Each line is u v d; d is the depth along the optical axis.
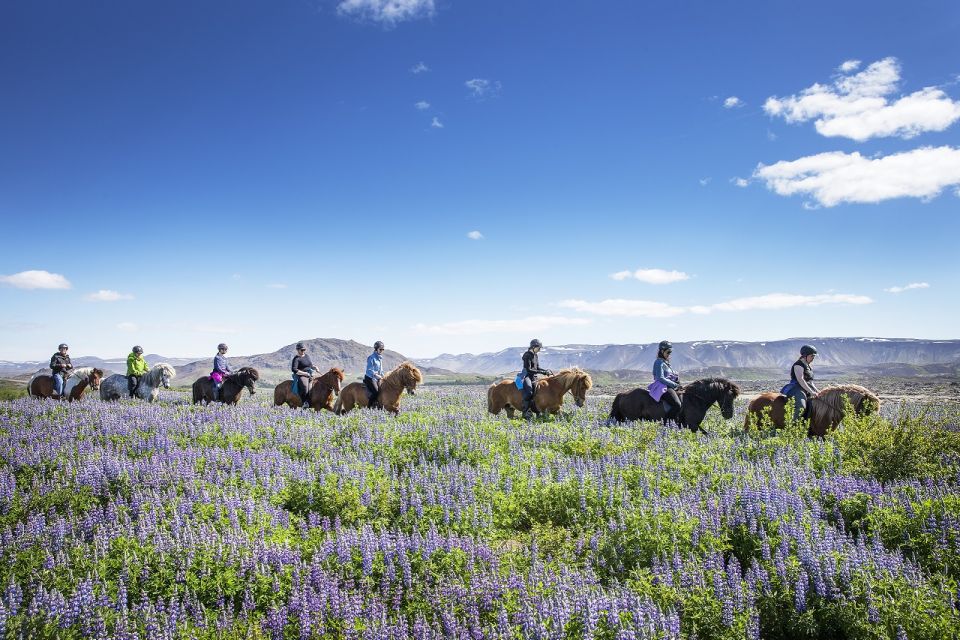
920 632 5.77
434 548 7.49
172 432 15.88
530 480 10.70
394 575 6.94
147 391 25.09
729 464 11.36
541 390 20.03
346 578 7.04
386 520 9.14
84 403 22.91
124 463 11.49
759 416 16.33
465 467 11.52
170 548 7.49
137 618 6.12
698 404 16.86
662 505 8.81
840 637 6.28
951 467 10.42
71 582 6.86
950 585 6.55
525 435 15.09
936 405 23.06
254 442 14.58
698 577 6.66
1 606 5.74
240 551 7.33
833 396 14.90
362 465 11.59
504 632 5.59
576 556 8.08
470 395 35.50
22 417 18.33
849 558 6.76
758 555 7.60
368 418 17.78
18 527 8.24
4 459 12.66
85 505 9.89
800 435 13.71
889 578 6.46
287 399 23.16
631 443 13.61
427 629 5.70
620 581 7.30
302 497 10.16
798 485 9.41
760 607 6.41
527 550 8.02
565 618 5.72
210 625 6.07
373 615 5.94
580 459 12.09
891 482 10.22
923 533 7.73
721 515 8.36
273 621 6.01
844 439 11.88
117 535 8.07
